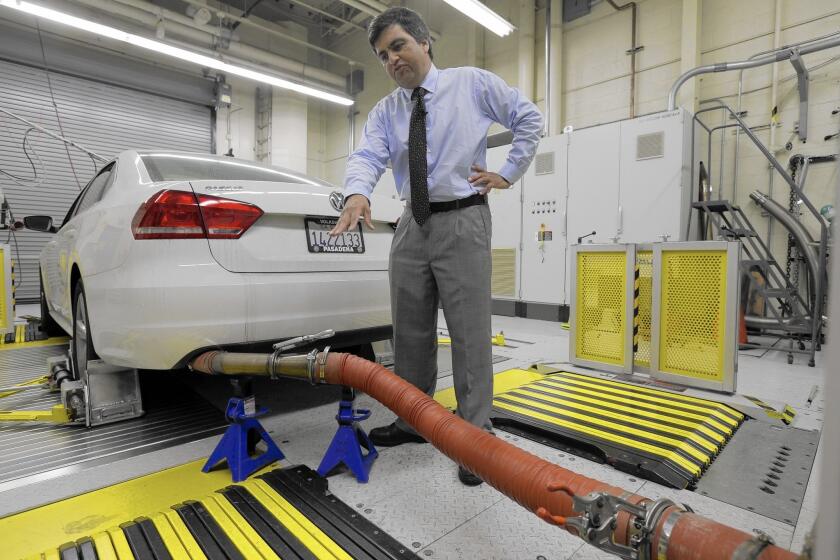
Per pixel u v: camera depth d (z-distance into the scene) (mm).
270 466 1638
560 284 5570
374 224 2219
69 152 8695
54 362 2664
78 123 8773
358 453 1559
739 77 5473
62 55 8461
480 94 1626
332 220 2029
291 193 1875
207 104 10312
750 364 3496
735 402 2383
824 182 4945
